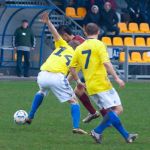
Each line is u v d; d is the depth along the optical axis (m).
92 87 28.62
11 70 70.81
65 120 36.09
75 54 29.55
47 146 27.69
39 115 38.16
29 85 58.50
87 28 29.22
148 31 76.56
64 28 32.44
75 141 29.09
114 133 31.56
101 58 28.27
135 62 69.56
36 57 71.44
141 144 28.56
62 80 31.38
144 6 78.31
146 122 35.97
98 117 35.75
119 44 72.56
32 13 70.12
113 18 72.75
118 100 28.66
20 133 31.19
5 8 68.88
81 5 75.00
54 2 75.44
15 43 67.25
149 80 68.44
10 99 46.53
